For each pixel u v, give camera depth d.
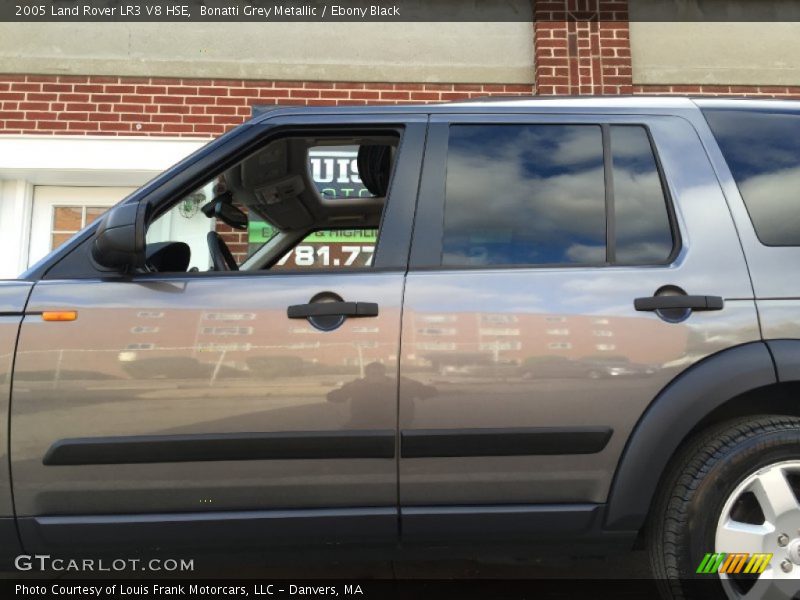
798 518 2.03
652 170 2.28
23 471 1.99
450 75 5.69
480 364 2.03
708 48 5.80
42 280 2.11
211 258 2.79
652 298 2.08
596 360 2.04
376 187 3.24
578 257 2.18
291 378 2.02
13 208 5.51
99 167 5.36
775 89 5.80
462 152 2.30
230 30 5.59
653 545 2.15
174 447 1.99
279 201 3.22
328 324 2.05
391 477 2.03
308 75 5.59
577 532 2.06
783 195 2.24
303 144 2.90
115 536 2.01
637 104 2.38
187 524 2.01
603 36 5.66
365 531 2.04
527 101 2.39
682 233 2.18
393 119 2.33
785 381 2.02
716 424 2.16
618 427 2.03
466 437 2.01
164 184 2.22
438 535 2.05
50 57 5.45
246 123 2.32
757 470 2.06
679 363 2.04
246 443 2.00
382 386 2.02
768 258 2.14
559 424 2.03
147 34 5.52
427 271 2.14
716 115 2.36
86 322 2.04
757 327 2.07
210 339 2.03
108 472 2.00
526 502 2.05
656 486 2.03
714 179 2.25
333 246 3.40
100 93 5.46
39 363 2.01
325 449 2.01
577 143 2.31
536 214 2.23
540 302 2.08
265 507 2.03
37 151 5.32
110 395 2.00
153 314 2.05
